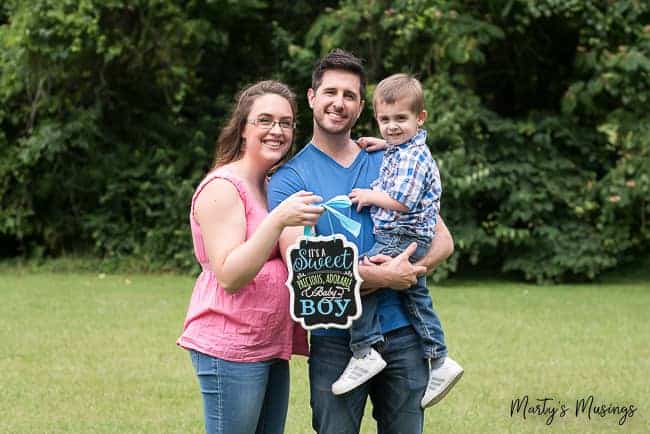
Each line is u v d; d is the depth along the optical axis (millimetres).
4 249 15062
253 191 4086
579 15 13000
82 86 13555
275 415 4238
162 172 13688
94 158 13898
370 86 12828
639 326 9812
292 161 4234
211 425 3963
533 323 9945
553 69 14086
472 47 12594
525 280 13625
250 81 14953
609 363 8125
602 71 12891
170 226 13812
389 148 4387
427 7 12539
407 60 13164
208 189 3943
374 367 4031
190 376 7637
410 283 4047
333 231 4137
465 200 13016
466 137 12953
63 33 12508
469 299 11594
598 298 11766
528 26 13445
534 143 13281
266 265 3980
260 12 14562
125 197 14039
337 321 3842
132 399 6961
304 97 13961
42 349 8508
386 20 12633
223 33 13703
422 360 4285
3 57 12945
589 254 13055
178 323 9773
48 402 6859
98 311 10406
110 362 8062
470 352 8508
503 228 12922
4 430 6191
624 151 13086
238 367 3908
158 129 14352
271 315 3938
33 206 14156
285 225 3742
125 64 13609
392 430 4316
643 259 14742
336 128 4145
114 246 14102
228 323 3918
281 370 4211
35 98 13320
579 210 12961
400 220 4254
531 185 13117
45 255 14625
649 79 12727
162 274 13680
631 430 6277
